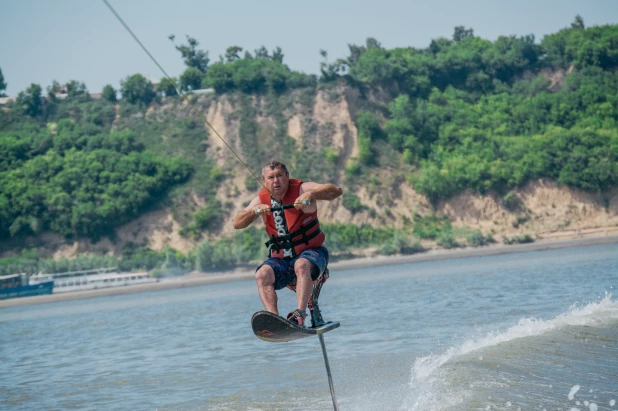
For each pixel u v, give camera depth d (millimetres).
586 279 34062
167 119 133500
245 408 12016
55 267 104062
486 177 114188
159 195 118375
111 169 120312
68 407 13727
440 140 127250
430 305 27859
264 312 6723
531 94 142000
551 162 113812
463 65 147250
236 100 131375
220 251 103375
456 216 111875
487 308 24422
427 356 15086
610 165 110375
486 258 84188
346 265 96812
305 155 121438
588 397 9992
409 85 141125
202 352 20312
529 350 13773
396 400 11312
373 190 115125
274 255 7902
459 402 10445
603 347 13328
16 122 136250
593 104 133125
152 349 22578
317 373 14750
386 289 42031
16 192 115438
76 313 54906
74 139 129000
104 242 112625
